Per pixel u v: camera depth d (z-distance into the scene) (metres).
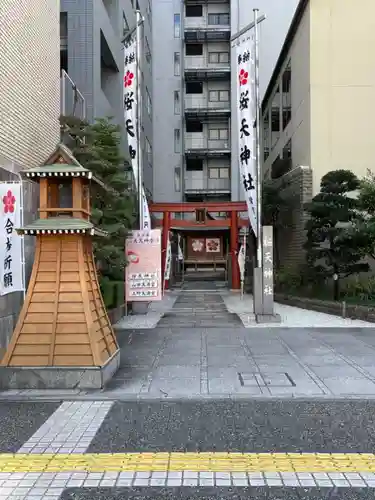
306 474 3.74
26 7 9.06
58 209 6.20
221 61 34.09
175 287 22.72
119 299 12.84
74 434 4.60
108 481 3.64
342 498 3.38
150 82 30.12
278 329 10.57
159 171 33.16
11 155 8.33
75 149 10.05
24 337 6.11
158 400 5.66
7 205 7.29
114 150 11.41
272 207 17.03
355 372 6.86
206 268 32.47
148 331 10.49
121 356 7.97
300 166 16.30
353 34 15.99
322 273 13.70
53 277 6.24
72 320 6.11
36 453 4.16
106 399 5.69
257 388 6.10
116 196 10.81
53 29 10.80
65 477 3.71
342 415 5.12
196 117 33.69
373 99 15.91
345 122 15.97
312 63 16.05
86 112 14.66
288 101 19.56
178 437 4.50
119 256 11.05
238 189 31.98
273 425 4.82
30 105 9.29
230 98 33.28
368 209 12.70
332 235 12.66
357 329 10.46
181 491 3.49
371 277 14.05
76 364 6.02
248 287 20.70
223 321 11.88
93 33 14.91
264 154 25.50
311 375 6.70
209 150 32.78
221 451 4.18
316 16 16.06
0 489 3.53
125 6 20.11
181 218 30.14
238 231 21.27
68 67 14.79
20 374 6.00
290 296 15.29
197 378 6.57
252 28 11.61
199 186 33.91
